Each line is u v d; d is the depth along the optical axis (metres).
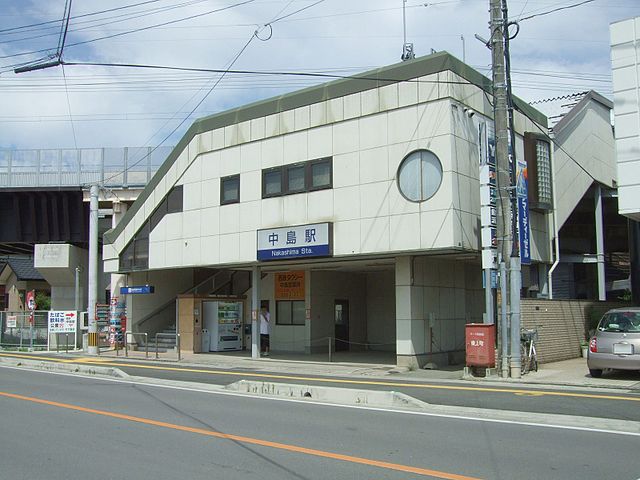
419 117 18.39
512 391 13.77
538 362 18.91
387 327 27.27
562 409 11.02
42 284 60.78
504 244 16.44
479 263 23.14
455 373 18.25
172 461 7.63
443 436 8.99
